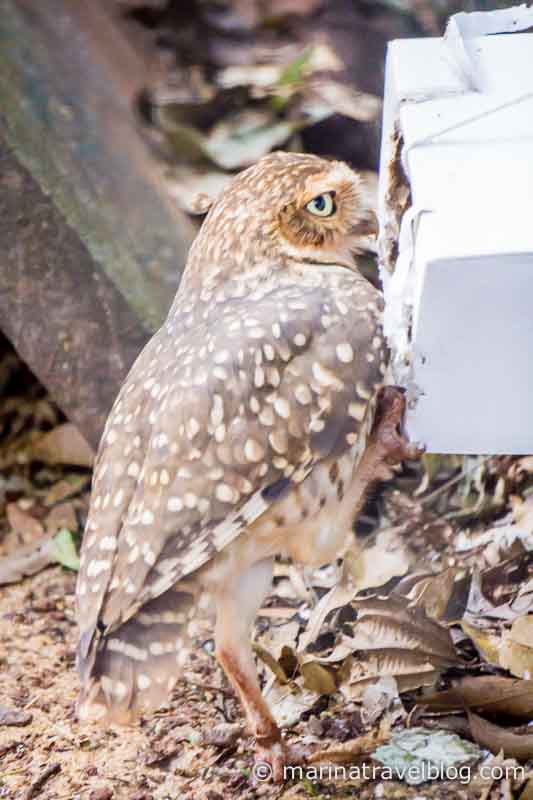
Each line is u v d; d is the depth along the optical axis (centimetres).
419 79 579
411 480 791
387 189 607
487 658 662
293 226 629
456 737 627
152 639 568
